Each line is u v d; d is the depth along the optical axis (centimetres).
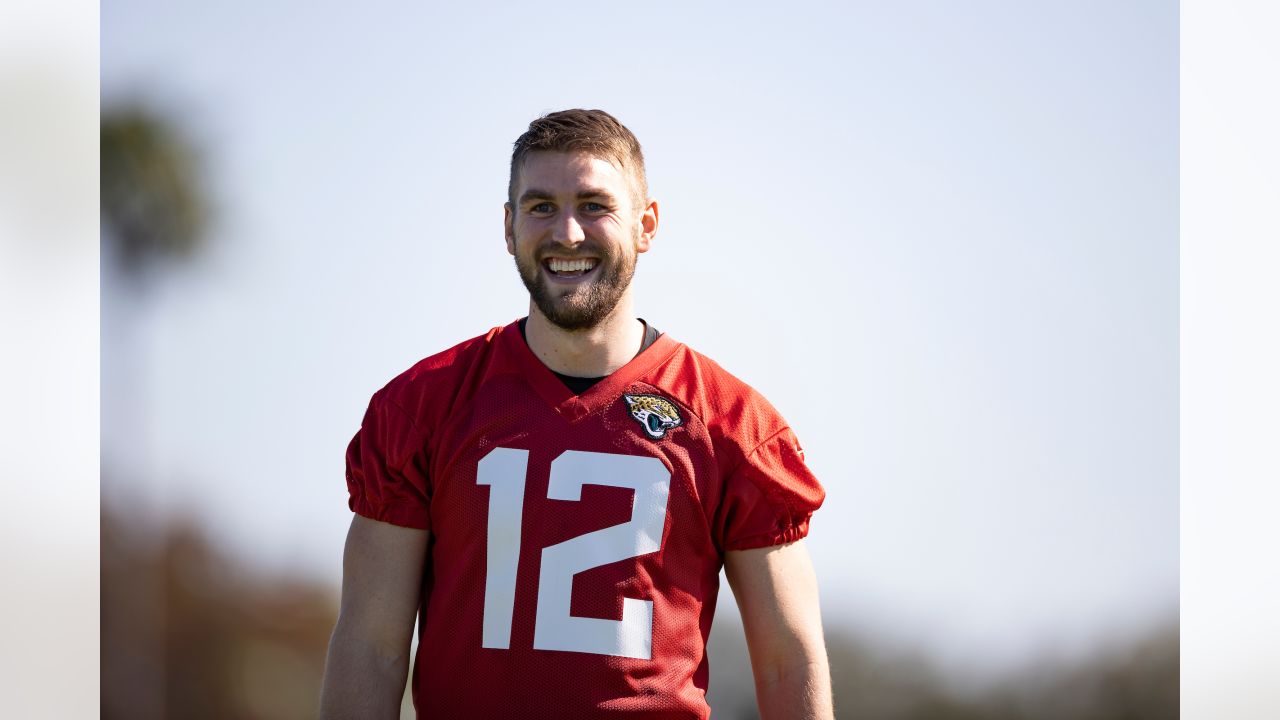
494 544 476
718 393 509
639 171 514
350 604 488
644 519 478
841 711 1619
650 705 465
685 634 480
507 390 497
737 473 496
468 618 474
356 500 500
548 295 488
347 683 476
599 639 467
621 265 493
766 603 497
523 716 464
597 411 493
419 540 494
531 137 501
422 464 491
